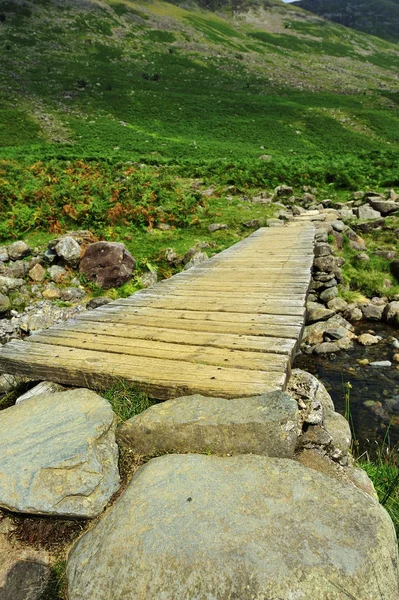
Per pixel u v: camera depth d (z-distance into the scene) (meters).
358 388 7.11
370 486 3.01
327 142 50.97
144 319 5.85
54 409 3.55
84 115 55.91
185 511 2.31
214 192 19.59
